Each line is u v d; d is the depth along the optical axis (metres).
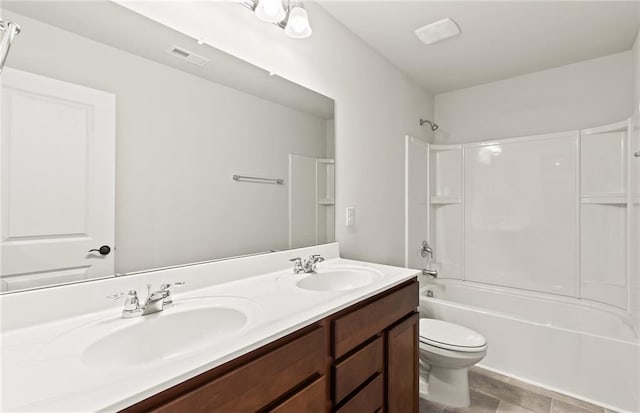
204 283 1.23
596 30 2.04
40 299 0.86
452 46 2.25
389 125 2.47
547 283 2.55
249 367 0.75
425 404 1.84
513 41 2.18
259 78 1.48
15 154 0.84
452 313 2.34
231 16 1.37
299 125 1.69
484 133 2.97
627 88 2.31
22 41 0.85
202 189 1.27
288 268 1.59
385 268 1.62
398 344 1.36
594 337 1.85
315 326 0.97
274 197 1.57
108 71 1.01
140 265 1.08
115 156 1.03
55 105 0.91
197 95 1.25
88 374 0.62
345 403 1.07
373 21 1.94
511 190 2.74
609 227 2.28
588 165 2.38
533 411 1.75
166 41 1.16
